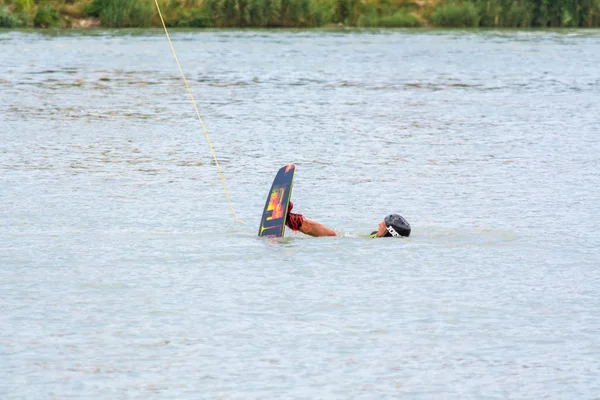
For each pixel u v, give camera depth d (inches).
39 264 1524.4
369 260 1565.0
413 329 1241.4
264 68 5772.6
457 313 1304.1
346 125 3435.0
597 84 5147.6
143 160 2608.3
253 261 1555.1
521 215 1931.6
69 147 2829.7
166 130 3255.4
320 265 1533.0
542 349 1178.0
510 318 1286.9
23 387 1058.1
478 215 1930.4
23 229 1765.5
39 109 3816.4
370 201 2068.2
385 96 4468.5
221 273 1482.5
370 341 1197.1
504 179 2357.3
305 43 7672.2
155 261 1550.2
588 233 1776.6
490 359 1146.0
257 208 1988.2
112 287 1406.3
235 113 3762.3
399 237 1718.8
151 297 1360.7
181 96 4360.2
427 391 1057.5
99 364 1119.0
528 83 5177.2
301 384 1070.4
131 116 3636.8
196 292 1385.3
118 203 2016.5
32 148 2800.2
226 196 2113.7
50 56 6318.9
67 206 1978.3
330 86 4879.4
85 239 1692.9
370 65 6063.0
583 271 1517.0
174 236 1726.1
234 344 1182.3
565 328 1250.6
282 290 1398.9
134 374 1092.5
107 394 1042.1
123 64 5915.4
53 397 1034.7
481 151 2839.6
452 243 1686.8
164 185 2236.7
